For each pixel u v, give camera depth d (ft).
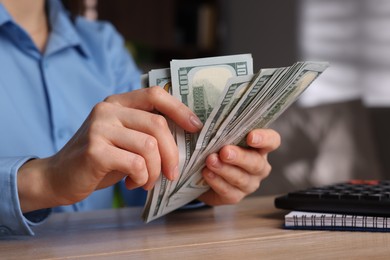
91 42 4.66
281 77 2.14
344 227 2.37
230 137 2.49
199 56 13.46
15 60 4.09
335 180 7.05
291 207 2.61
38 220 2.62
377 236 2.25
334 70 13.67
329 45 13.69
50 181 2.41
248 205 3.25
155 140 2.23
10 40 4.11
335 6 13.57
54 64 4.24
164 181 2.36
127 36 11.70
